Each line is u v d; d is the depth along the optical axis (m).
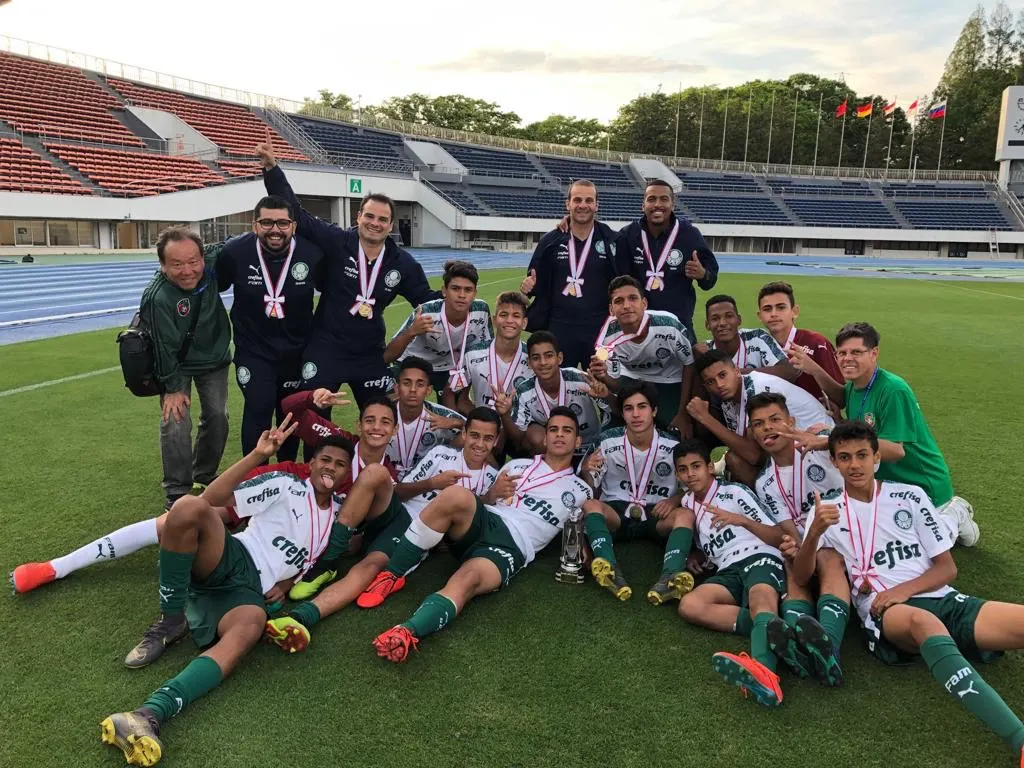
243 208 28.19
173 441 3.96
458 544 3.32
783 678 2.65
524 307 4.46
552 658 2.74
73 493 4.29
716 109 64.81
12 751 2.20
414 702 2.46
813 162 62.47
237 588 2.81
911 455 3.48
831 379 3.91
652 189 5.12
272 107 37.62
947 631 2.51
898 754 2.24
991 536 3.85
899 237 43.09
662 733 2.32
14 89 27.80
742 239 44.69
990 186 48.81
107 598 3.13
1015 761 2.21
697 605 2.98
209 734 2.29
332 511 3.27
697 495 3.49
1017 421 6.12
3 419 5.86
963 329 12.06
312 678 2.59
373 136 40.06
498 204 40.16
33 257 22.08
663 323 4.54
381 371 4.63
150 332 3.86
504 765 2.16
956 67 69.62
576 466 4.21
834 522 2.75
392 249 4.58
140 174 26.72
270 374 4.39
